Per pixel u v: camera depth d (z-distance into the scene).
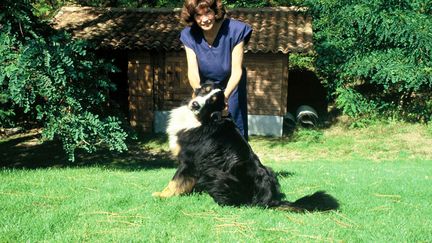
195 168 4.96
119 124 10.74
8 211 4.43
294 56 19.06
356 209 4.73
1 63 8.82
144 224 4.16
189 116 5.02
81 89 9.78
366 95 16.88
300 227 4.11
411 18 15.00
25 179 6.35
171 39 15.69
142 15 17.98
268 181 4.79
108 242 3.71
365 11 15.18
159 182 6.16
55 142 15.02
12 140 15.33
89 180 6.38
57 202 4.85
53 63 9.05
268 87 15.81
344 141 15.07
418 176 7.79
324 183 6.28
